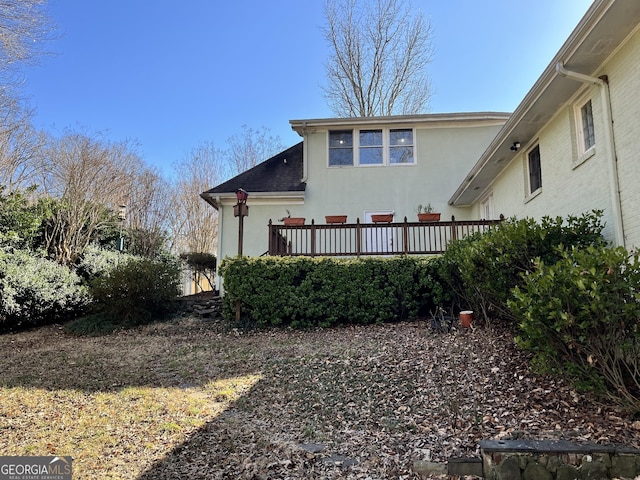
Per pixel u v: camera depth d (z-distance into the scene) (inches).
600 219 222.4
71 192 507.8
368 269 349.4
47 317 411.5
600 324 135.7
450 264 315.3
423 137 510.0
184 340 320.8
